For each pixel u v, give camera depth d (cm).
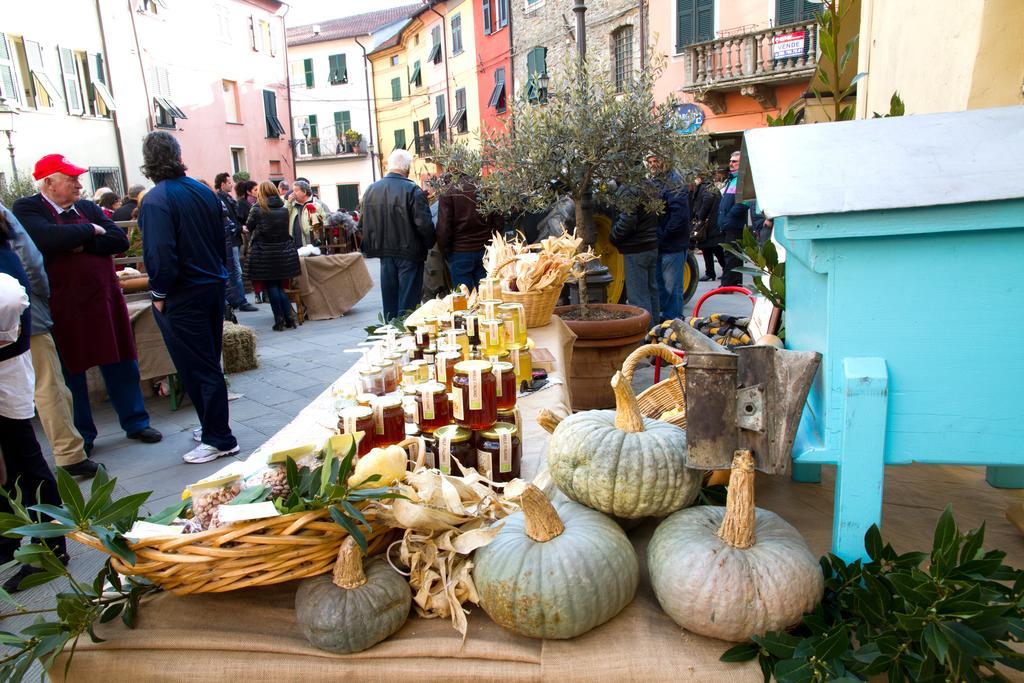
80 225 409
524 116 461
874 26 419
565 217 629
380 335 295
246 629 137
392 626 131
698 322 310
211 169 2608
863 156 125
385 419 168
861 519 131
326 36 4328
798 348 159
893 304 123
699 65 1639
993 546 174
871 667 115
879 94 407
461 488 145
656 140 455
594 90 459
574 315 475
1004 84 264
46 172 399
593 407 448
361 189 4341
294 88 4475
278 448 161
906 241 120
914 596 115
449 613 138
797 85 1532
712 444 127
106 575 138
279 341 803
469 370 179
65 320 422
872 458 127
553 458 148
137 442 470
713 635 125
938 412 126
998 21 259
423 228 644
